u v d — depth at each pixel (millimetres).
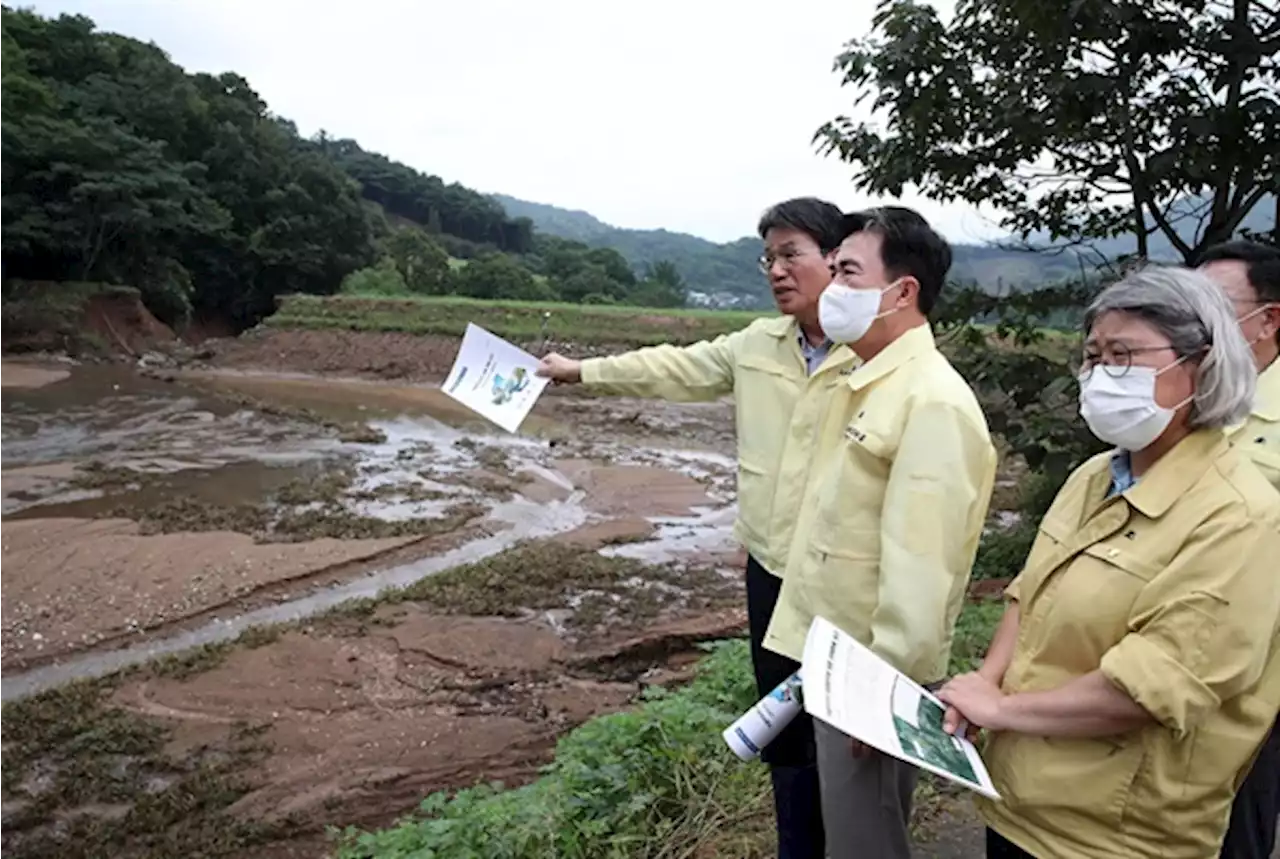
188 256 46000
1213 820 1827
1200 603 1701
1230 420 1808
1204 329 1791
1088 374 1923
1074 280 7648
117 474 16062
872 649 2273
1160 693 1688
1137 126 6523
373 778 6859
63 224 37312
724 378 3422
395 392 30906
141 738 7305
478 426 24297
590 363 3650
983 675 2139
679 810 3740
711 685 5148
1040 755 1935
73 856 5887
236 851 6027
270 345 36406
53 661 8867
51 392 26984
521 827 3641
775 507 2898
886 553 2271
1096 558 1882
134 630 9523
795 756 2855
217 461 17797
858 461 2449
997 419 7113
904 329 2512
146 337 37938
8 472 15742
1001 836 2049
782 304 2914
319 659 8828
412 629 9570
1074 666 1903
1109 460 2053
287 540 12523
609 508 15695
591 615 10078
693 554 12953
